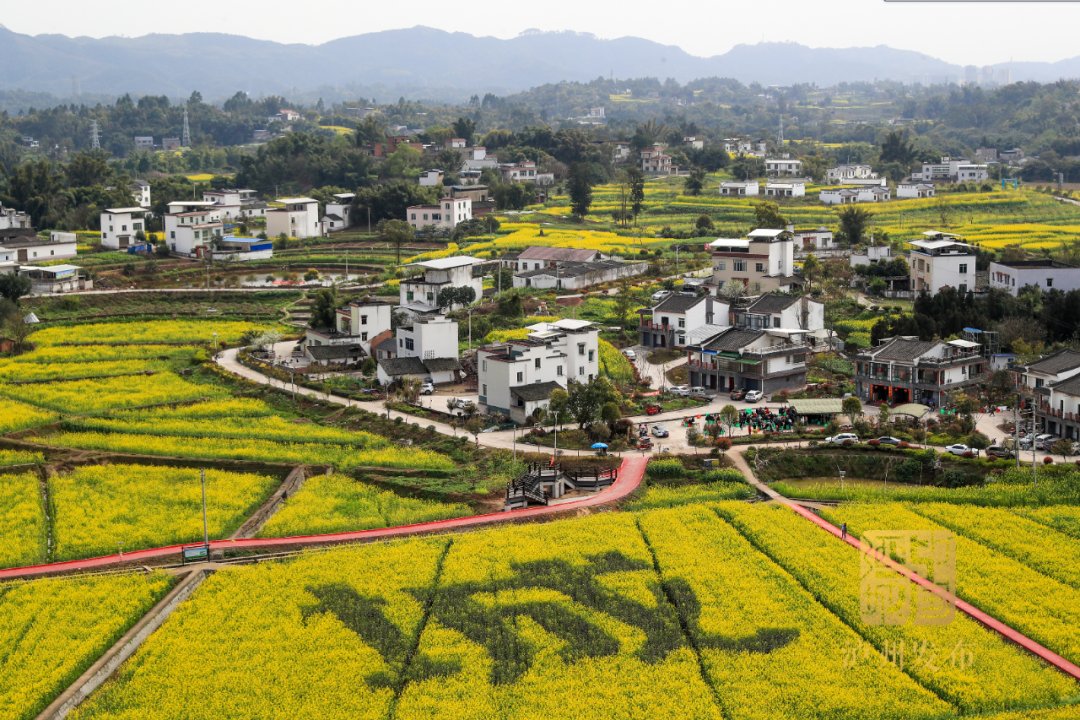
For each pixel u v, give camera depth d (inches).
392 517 4133.9
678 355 6648.6
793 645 3100.4
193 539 3949.3
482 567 3607.3
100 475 4621.1
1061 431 4847.4
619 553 3698.3
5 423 5157.5
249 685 2928.2
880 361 5575.8
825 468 4596.5
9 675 2999.5
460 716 2790.4
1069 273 7180.1
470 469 4662.9
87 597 3425.2
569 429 5142.7
